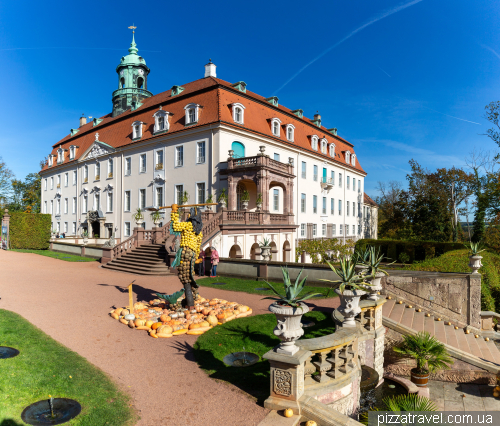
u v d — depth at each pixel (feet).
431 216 131.54
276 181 94.53
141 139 113.60
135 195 117.80
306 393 18.49
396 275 45.75
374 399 26.16
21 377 20.33
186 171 100.37
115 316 34.47
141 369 22.86
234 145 96.37
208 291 48.60
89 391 19.47
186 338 29.19
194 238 37.81
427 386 31.99
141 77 146.82
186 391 19.92
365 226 183.93
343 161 154.92
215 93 98.12
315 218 131.13
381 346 31.60
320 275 51.98
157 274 62.95
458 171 131.44
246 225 78.89
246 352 26.13
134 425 16.44
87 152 140.77
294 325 17.76
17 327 29.78
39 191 222.89
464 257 51.37
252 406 18.24
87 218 135.95
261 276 56.95
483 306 46.91
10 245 116.26
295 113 138.21
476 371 33.83
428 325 40.22
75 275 62.44
